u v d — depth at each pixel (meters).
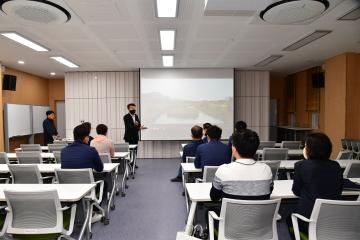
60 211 2.31
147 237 3.32
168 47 6.17
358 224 1.95
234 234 2.04
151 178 6.36
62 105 11.31
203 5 3.82
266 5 3.50
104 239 3.26
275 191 2.56
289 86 10.98
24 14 3.83
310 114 9.52
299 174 2.25
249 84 9.38
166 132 8.95
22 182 3.51
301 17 3.94
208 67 8.85
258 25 4.68
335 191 2.16
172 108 8.93
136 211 4.20
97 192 3.67
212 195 2.22
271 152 4.69
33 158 4.68
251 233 2.04
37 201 2.26
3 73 7.98
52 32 4.98
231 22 4.51
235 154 2.22
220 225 2.04
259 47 6.23
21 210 2.29
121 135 9.27
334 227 1.97
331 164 2.21
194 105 8.96
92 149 3.53
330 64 7.38
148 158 9.28
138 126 7.73
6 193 2.24
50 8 3.69
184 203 4.56
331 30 4.97
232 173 2.10
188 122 8.97
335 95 7.15
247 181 2.08
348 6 3.90
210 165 3.53
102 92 9.28
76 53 6.68
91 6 3.81
